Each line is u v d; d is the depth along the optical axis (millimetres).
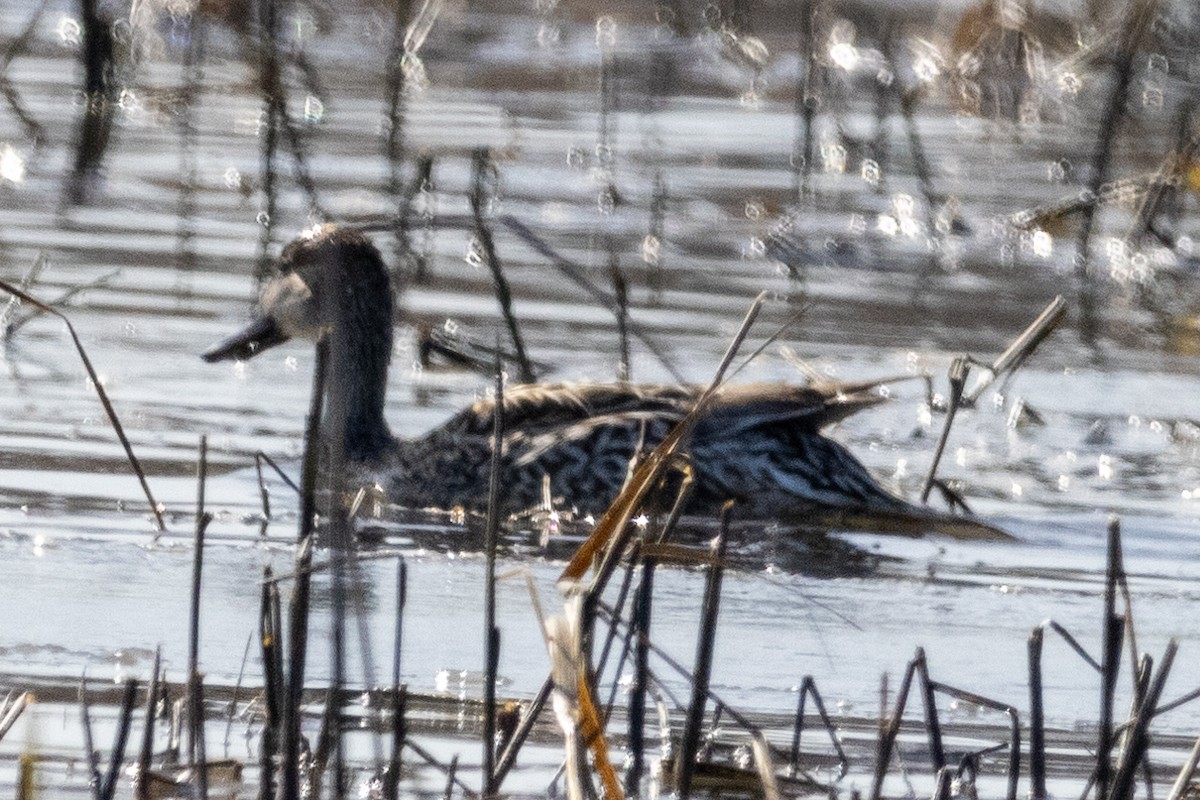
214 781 7504
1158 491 12891
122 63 22516
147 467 12422
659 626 9727
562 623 6730
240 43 22844
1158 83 22250
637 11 28484
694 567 10930
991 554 11523
